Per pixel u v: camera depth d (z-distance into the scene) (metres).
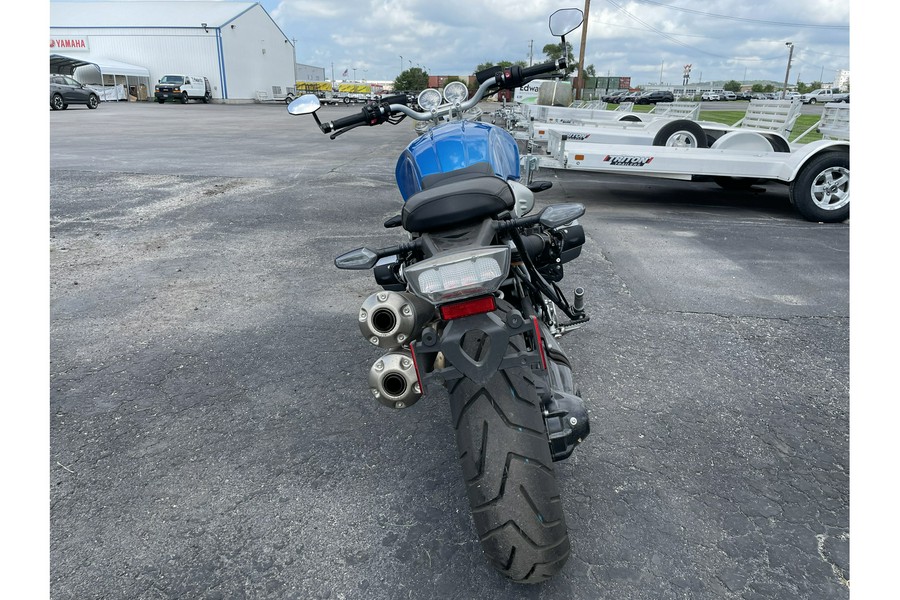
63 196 8.50
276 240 6.40
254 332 4.14
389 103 3.79
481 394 1.92
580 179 10.78
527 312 2.27
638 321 4.20
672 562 2.15
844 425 2.97
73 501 2.52
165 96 45.47
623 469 2.65
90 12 57.47
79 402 3.28
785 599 1.99
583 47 35.81
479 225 2.08
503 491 1.82
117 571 2.16
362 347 3.90
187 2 58.72
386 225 3.42
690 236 6.54
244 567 2.18
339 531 2.34
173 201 8.28
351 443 2.90
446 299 1.83
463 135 2.61
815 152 7.04
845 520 2.34
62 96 30.53
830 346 3.81
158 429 3.03
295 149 14.88
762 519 2.35
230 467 2.74
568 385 2.36
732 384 3.37
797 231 6.82
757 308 4.43
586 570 2.12
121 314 4.46
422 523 2.37
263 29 59.50
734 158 7.38
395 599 2.02
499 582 2.08
